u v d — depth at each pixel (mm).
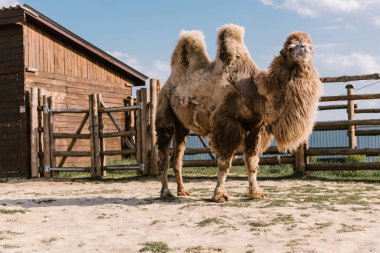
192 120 8305
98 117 14383
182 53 8648
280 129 7000
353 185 10461
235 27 7934
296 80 6789
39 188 12055
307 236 5242
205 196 8766
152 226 6152
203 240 5273
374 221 6000
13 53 15547
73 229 6156
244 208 7070
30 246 5285
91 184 12688
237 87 7496
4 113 15477
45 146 14836
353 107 14188
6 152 15352
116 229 6070
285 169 13336
